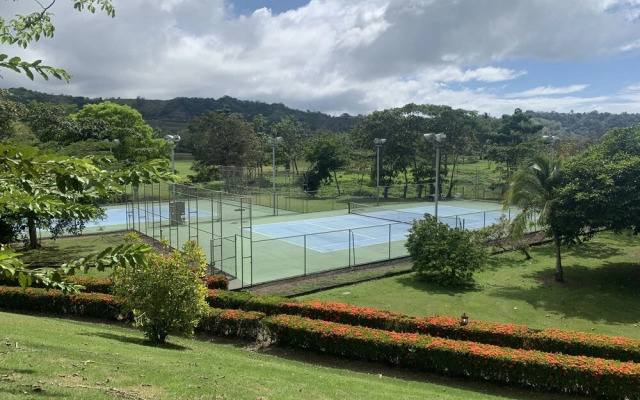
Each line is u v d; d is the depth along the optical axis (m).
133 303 10.95
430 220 20.61
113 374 7.14
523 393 9.91
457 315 15.30
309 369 10.46
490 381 10.42
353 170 65.50
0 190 3.88
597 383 9.46
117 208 42.53
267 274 19.84
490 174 68.44
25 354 7.57
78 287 4.54
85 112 58.25
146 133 61.34
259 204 44.62
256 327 13.04
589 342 10.82
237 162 60.66
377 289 18.27
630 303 16.58
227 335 13.32
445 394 9.12
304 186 52.75
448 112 51.00
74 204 5.00
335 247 25.62
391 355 11.21
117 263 4.34
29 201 3.84
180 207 27.44
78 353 8.30
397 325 12.62
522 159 53.97
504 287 18.70
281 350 12.27
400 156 53.50
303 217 37.72
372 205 44.59
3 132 27.50
